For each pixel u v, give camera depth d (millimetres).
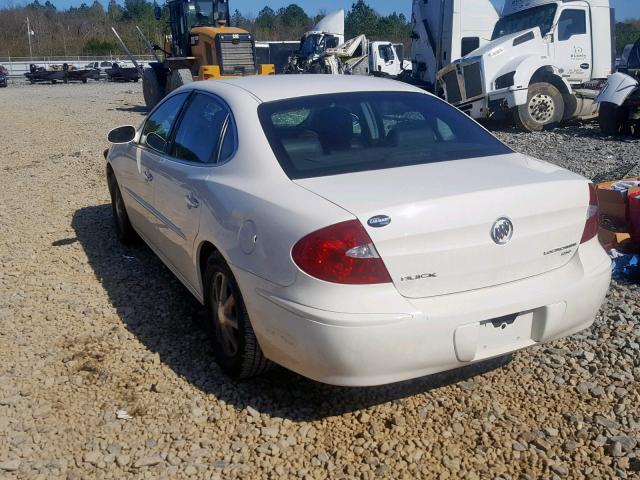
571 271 3432
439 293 3111
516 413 3496
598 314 4559
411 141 3939
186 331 4500
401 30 76812
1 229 7008
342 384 3104
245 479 3041
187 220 4156
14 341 4379
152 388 3785
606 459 3123
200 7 20125
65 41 87562
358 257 2973
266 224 3279
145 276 5527
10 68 62094
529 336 3355
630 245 5309
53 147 13078
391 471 3078
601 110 13492
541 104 14742
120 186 5953
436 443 3273
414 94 4430
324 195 3217
